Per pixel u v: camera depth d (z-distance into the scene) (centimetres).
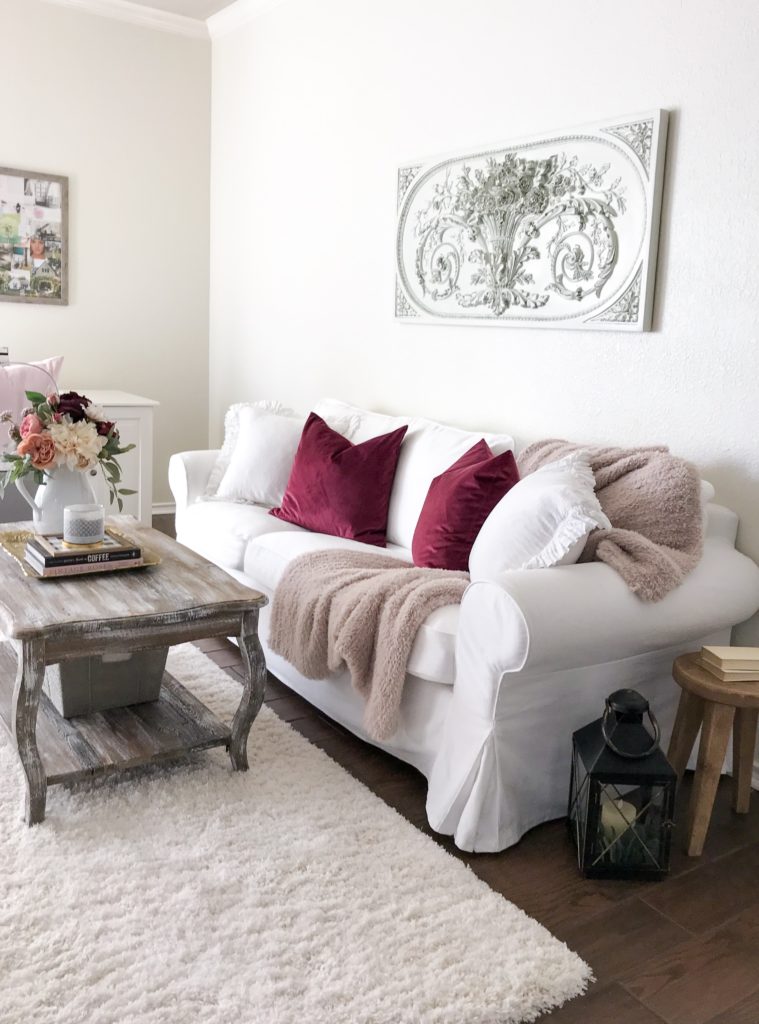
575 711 219
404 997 159
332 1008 156
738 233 245
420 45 349
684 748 222
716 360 254
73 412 249
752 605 237
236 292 493
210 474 364
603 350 286
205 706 248
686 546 230
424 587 227
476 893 191
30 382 395
